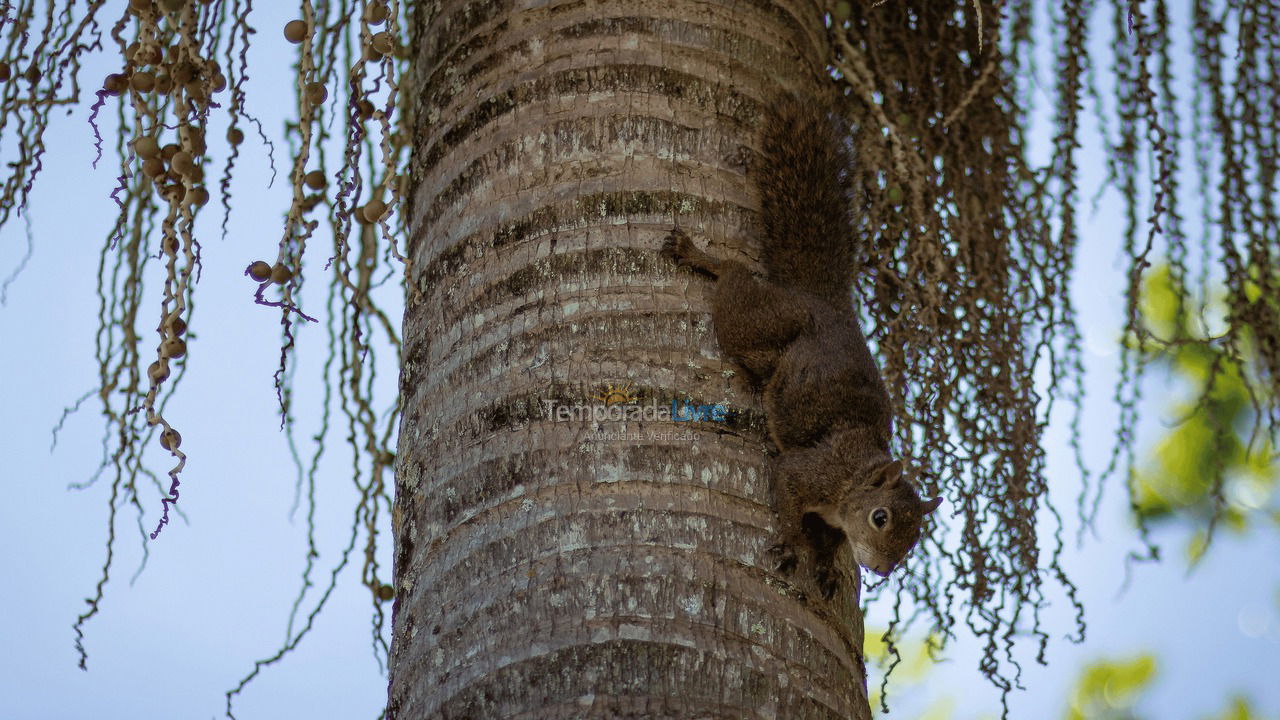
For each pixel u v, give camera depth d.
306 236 4.29
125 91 4.80
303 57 4.12
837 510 5.28
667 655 3.68
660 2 4.79
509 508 3.95
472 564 3.92
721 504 3.99
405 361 4.56
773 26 5.01
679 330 4.24
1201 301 5.55
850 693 3.99
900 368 5.55
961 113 5.69
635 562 3.82
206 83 4.56
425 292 4.55
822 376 5.25
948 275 5.64
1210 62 5.61
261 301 4.21
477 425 4.13
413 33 5.47
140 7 4.35
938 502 5.39
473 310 4.34
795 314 5.26
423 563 4.06
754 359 4.98
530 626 3.75
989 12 5.84
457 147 4.69
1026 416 5.56
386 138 3.92
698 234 4.45
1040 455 5.64
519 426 4.07
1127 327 5.46
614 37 4.69
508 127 4.61
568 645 3.69
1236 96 5.51
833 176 5.55
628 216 4.41
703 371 4.21
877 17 5.80
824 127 5.45
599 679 3.64
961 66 5.89
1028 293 5.67
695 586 3.82
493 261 4.39
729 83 4.77
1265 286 5.50
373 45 4.25
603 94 4.59
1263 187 5.54
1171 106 5.59
